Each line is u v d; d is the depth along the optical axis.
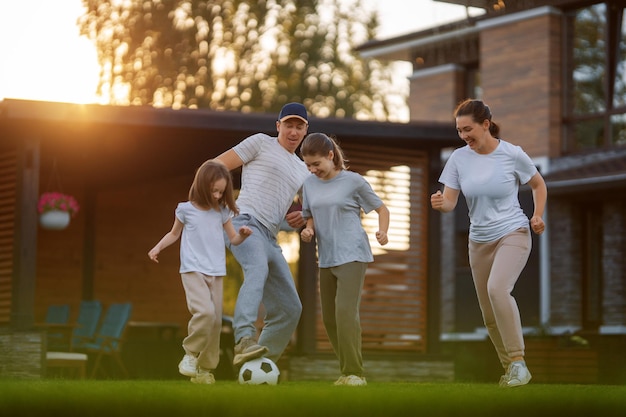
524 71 21.45
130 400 4.84
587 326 20.19
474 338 21.47
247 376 7.66
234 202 7.97
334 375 14.28
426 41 23.69
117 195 19.56
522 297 21.00
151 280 19.78
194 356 7.89
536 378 17.28
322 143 8.02
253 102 33.47
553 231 20.58
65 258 18.88
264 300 8.30
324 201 8.09
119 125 13.56
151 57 31.67
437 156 15.36
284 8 34.50
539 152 21.05
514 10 20.70
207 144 15.16
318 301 14.55
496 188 7.98
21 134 13.18
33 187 13.13
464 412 4.87
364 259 8.09
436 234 15.21
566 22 21.16
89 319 15.10
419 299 15.14
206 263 7.84
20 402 4.73
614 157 19.80
